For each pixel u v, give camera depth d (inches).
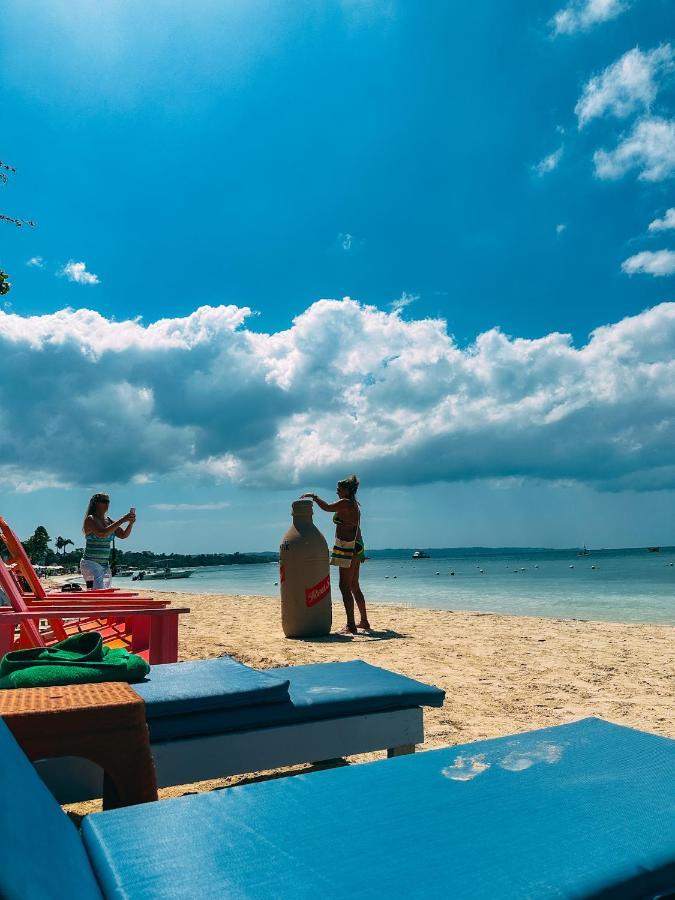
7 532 208.1
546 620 431.5
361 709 115.6
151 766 86.5
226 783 137.0
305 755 111.3
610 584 1280.8
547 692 212.4
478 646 308.7
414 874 55.3
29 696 90.8
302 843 61.2
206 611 542.6
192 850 60.1
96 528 298.2
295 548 345.4
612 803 67.4
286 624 343.6
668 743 85.0
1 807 43.9
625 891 53.4
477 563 5216.5
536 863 56.1
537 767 77.5
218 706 105.9
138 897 52.4
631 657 279.3
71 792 92.1
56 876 45.6
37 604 202.4
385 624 405.7
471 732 166.2
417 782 74.3
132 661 115.7
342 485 361.4
